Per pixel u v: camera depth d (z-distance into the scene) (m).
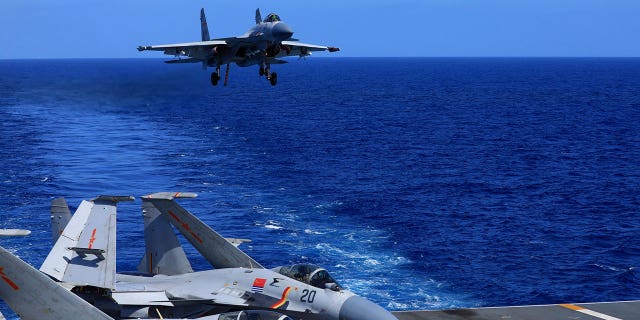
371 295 48.97
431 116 194.50
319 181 92.50
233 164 106.00
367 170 102.25
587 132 155.12
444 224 70.38
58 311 26.05
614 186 92.00
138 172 98.25
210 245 35.81
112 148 123.44
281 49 54.44
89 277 29.72
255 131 152.62
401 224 69.88
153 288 33.75
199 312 32.78
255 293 32.41
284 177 95.12
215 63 56.78
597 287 52.00
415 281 52.28
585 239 65.44
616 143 136.25
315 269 32.28
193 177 94.44
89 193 83.44
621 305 34.91
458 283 52.09
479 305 47.72
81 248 30.33
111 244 31.38
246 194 83.25
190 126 162.50
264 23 53.34
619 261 58.47
